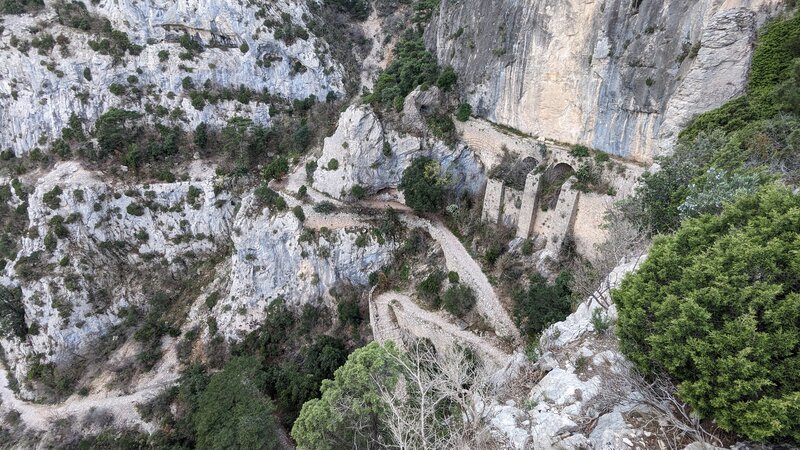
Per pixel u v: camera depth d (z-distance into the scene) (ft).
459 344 109.29
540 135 136.77
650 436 38.22
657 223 71.51
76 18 204.33
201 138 201.98
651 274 41.93
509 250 133.28
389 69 190.80
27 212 189.98
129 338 177.17
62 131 199.52
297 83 224.74
